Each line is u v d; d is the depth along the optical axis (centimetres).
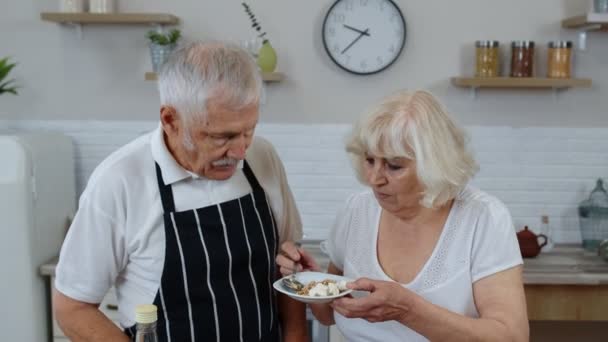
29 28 344
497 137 345
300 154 348
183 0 340
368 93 344
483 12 338
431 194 146
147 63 345
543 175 347
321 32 341
